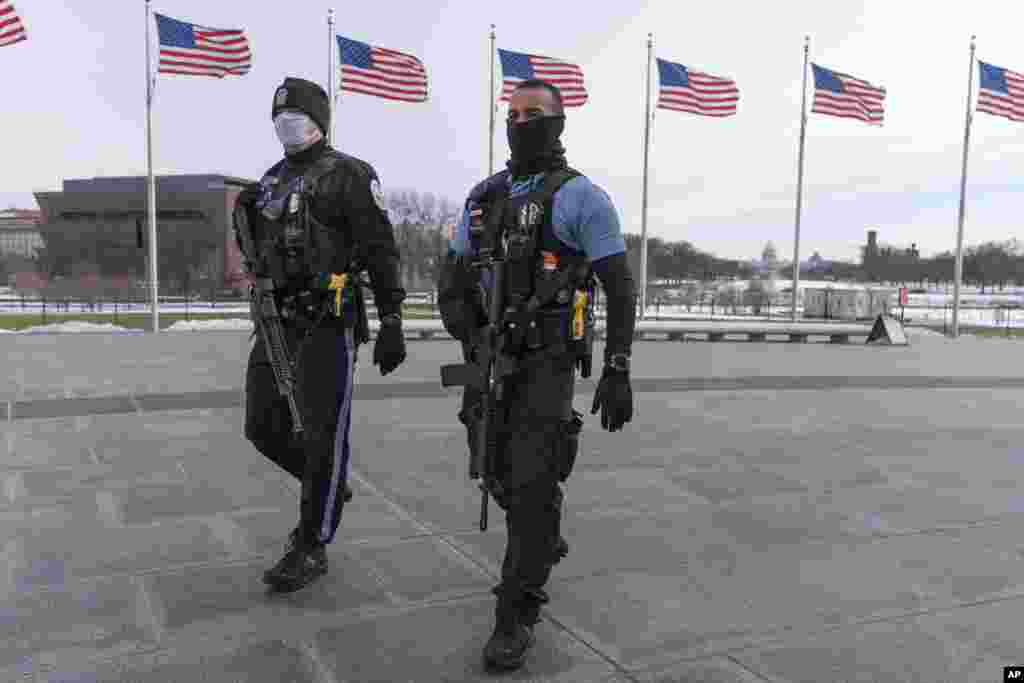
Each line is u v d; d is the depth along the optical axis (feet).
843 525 13.35
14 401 24.75
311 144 9.87
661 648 8.71
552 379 8.42
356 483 15.65
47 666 8.10
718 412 25.18
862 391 30.99
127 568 10.85
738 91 66.54
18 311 124.57
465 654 8.48
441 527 12.86
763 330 65.98
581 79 62.80
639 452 18.95
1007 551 12.09
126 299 175.52
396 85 59.00
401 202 219.41
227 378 30.53
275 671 8.05
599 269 8.32
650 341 63.10
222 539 12.10
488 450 8.61
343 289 9.82
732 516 13.83
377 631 9.00
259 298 9.75
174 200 246.06
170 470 16.24
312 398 9.75
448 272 9.32
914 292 322.96
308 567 10.13
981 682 8.05
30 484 15.08
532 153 8.66
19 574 10.59
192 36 55.47
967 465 17.94
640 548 12.07
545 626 9.25
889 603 10.06
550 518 8.46
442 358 41.11
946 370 40.88
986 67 67.82
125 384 28.71
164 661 8.24
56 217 258.16
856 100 69.87
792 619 9.53
